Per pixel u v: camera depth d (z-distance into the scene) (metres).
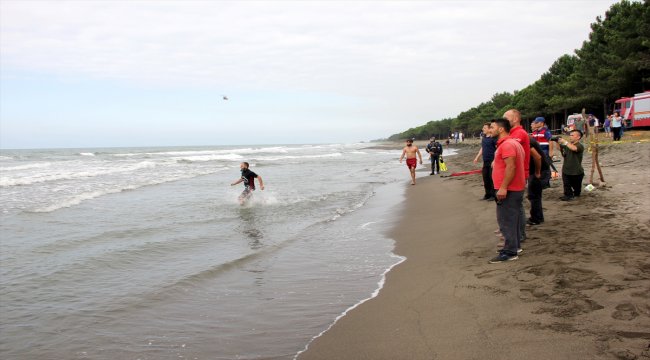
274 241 8.54
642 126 29.25
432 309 4.52
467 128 118.25
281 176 24.28
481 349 3.48
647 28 29.72
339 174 25.47
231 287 5.99
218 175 25.25
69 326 4.79
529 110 59.78
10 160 47.12
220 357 4.03
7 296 5.70
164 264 7.09
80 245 8.31
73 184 19.50
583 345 3.23
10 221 10.70
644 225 6.18
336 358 3.80
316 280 6.15
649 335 3.22
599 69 35.88
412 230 9.02
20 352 4.21
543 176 10.21
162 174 25.86
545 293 4.29
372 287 5.69
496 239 6.81
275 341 4.30
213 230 9.65
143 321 4.91
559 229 6.53
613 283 4.19
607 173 12.30
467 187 14.16
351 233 9.18
